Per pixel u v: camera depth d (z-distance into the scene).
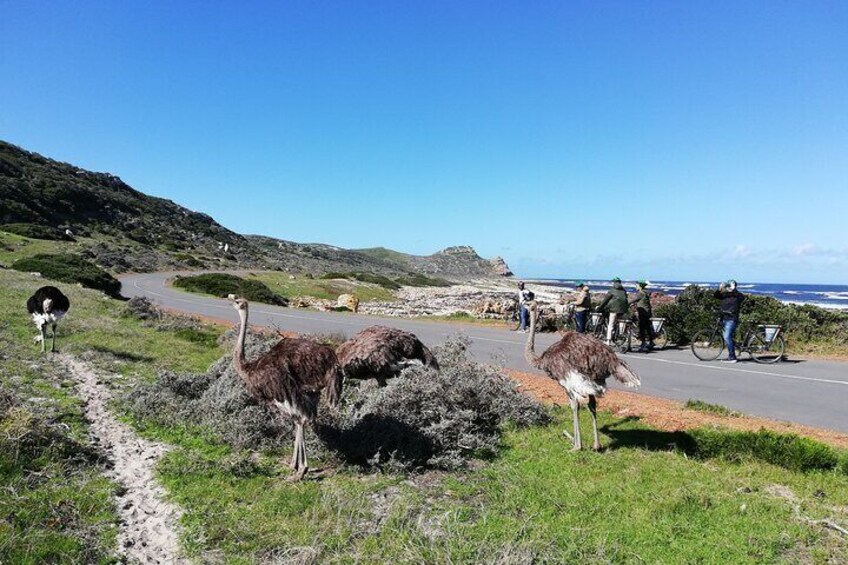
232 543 5.08
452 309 38.19
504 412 8.68
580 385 7.17
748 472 6.84
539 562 4.76
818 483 6.52
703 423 8.84
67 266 40.03
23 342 13.42
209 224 108.75
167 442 7.71
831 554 4.99
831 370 14.08
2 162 77.12
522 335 21.45
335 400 6.75
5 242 54.81
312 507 5.72
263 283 54.78
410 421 7.71
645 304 17.33
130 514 5.65
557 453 7.48
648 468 6.88
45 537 4.88
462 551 4.86
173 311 26.97
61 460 6.50
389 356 8.27
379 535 5.26
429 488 6.39
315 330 22.91
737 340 17.45
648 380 12.73
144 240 79.50
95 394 9.65
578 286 18.86
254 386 6.62
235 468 6.71
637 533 5.31
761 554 4.98
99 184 95.06
